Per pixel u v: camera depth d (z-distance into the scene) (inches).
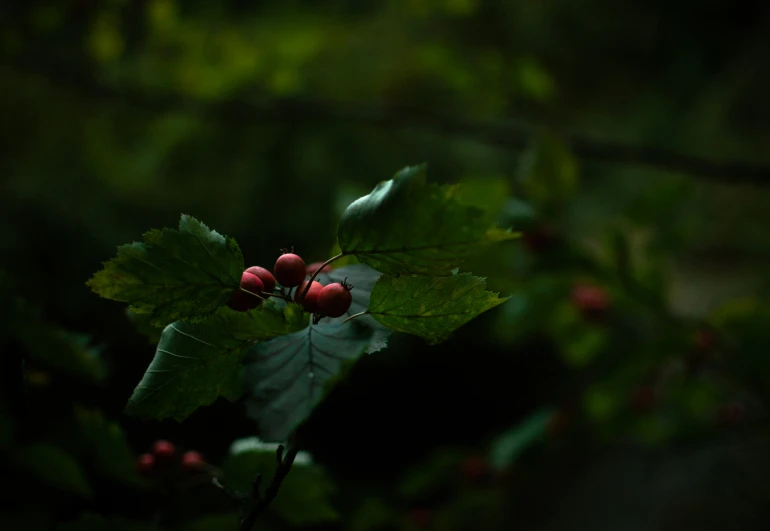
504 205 52.7
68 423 33.7
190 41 91.2
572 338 65.9
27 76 126.0
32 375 31.3
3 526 29.8
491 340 152.7
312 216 136.1
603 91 210.1
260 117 102.1
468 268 58.2
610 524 117.0
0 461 29.7
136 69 98.7
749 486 106.5
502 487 66.6
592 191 182.5
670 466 118.6
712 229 143.0
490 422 156.9
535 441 62.3
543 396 153.9
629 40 206.7
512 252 58.1
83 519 29.6
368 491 145.1
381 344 22.8
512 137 98.0
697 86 206.1
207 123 111.1
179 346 23.2
